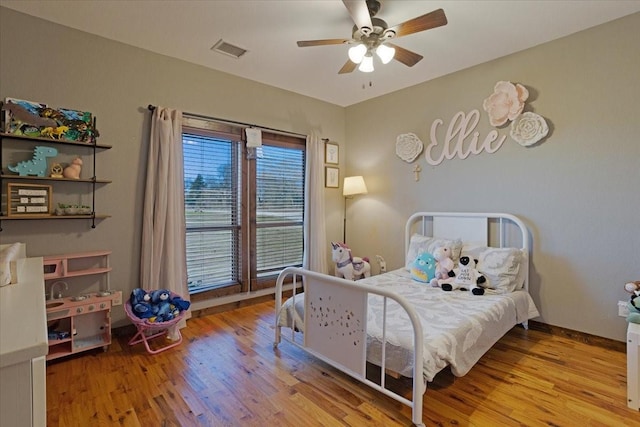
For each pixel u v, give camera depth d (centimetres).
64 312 225
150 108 286
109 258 270
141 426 165
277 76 346
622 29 241
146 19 239
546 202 279
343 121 449
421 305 231
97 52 262
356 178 407
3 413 64
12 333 71
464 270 279
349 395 192
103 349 248
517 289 273
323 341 210
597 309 257
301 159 417
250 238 366
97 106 262
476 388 199
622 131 243
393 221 396
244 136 356
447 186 345
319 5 221
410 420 170
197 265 330
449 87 340
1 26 224
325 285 207
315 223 402
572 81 263
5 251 143
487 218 311
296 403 185
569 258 269
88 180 250
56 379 208
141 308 245
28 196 230
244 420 171
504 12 231
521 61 289
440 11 182
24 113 228
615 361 232
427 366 163
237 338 274
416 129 370
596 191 255
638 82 236
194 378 211
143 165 285
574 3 222
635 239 239
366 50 220
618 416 173
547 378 210
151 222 282
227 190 349
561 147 271
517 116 289
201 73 318
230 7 224
